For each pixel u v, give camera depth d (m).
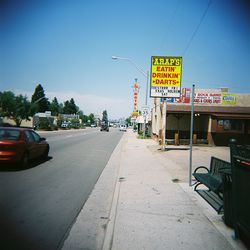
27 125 71.38
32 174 10.13
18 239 4.65
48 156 15.62
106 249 4.27
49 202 6.78
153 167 12.44
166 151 19.88
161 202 6.78
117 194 7.53
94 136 41.75
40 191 7.79
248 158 4.29
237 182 4.65
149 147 23.45
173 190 8.05
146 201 6.86
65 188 8.28
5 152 10.38
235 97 28.30
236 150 4.72
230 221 5.17
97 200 7.14
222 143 25.77
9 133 11.03
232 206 5.12
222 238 4.72
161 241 4.57
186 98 27.98
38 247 4.39
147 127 46.19
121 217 5.67
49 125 65.31
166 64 18.91
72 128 94.12
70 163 13.30
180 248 4.33
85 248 4.42
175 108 26.53
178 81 18.91
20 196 7.20
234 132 25.81
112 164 13.88
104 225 5.41
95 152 18.97
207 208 6.35
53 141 27.42
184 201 6.89
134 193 7.65
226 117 25.02
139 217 5.69
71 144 24.77
